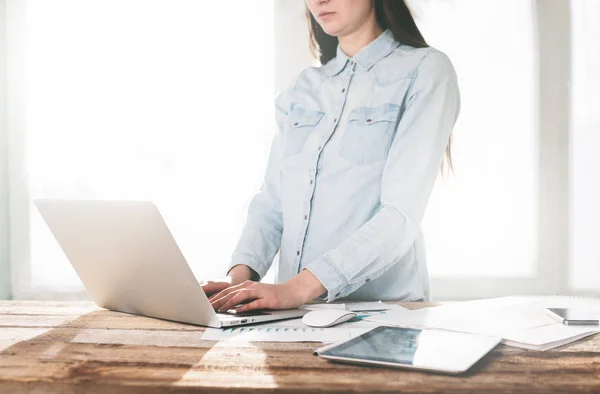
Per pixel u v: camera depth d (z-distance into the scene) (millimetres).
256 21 2861
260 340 890
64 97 2865
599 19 2754
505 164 2771
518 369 735
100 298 1179
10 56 2867
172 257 933
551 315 1017
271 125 2857
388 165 1345
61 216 1084
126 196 2852
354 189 1433
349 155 1442
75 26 2867
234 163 2850
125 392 684
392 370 730
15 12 2863
